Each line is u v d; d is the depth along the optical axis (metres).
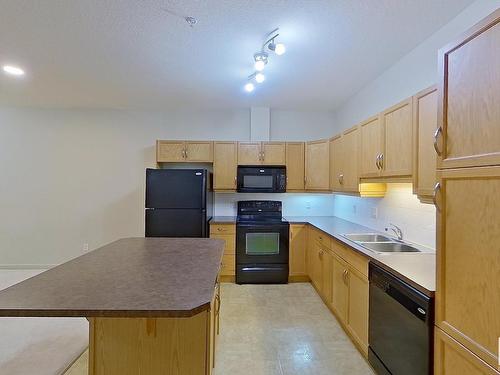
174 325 1.46
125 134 4.47
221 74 3.11
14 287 1.34
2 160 4.39
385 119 2.39
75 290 1.30
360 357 2.26
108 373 1.48
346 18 2.07
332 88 3.55
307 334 2.62
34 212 4.43
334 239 2.85
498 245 1.00
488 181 1.04
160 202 3.76
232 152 4.18
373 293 1.98
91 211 4.46
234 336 2.59
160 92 3.69
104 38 2.36
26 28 2.21
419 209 2.43
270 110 4.54
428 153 1.85
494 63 1.02
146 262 1.81
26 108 4.39
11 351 2.37
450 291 1.23
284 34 2.29
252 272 3.95
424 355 1.40
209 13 2.01
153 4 1.91
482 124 1.07
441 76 1.29
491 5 1.77
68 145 4.44
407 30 2.22
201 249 2.18
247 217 4.38
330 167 3.85
